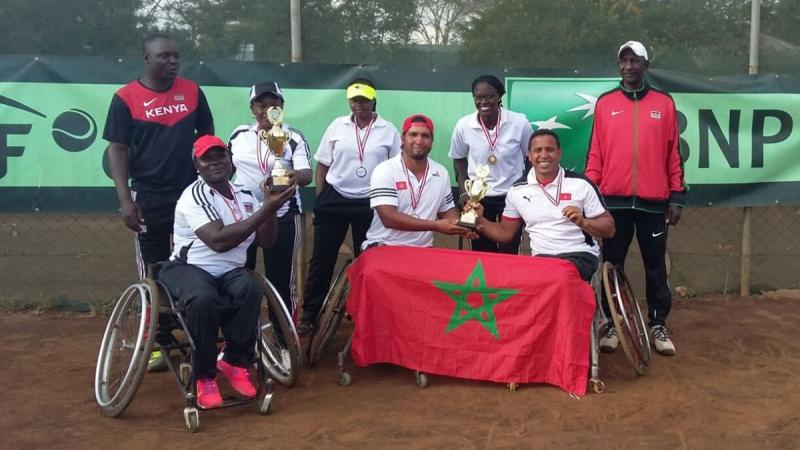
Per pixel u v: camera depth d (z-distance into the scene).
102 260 7.25
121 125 5.14
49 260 7.26
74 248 7.25
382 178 5.25
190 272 4.46
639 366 5.12
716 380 5.10
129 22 6.66
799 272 7.49
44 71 6.54
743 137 7.13
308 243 6.98
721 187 7.15
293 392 4.89
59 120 6.58
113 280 7.10
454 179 6.97
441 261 5.02
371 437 4.14
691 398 4.74
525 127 5.89
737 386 4.98
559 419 4.41
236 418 4.44
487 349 4.92
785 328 6.37
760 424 4.33
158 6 6.70
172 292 4.40
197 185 4.57
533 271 4.85
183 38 6.73
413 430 4.24
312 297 6.27
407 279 5.00
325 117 6.81
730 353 5.71
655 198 5.59
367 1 6.86
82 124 6.61
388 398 4.77
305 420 4.40
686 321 6.58
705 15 7.05
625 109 5.60
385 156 5.95
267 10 6.77
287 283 5.59
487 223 5.39
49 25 6.59
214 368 4.37
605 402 4.67
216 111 6.71
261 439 4.11
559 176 5.16
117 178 5.10
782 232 7.47
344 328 6.41
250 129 5.47
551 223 5.16
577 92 6.98
